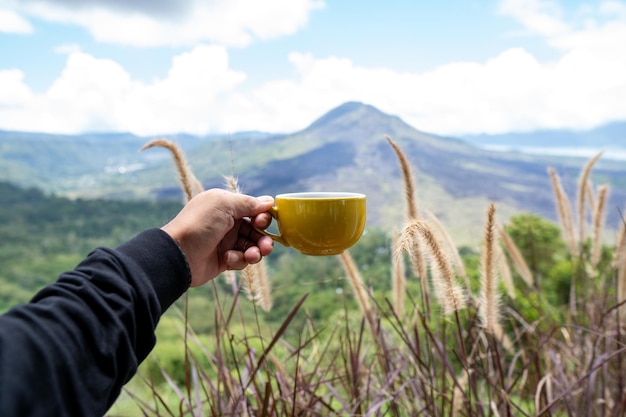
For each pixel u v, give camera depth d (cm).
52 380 39
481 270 90
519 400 120
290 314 90
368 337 123
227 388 97
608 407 111
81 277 46
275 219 78
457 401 103
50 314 41
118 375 44
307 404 99
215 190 70
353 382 105
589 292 147
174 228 65
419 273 103
